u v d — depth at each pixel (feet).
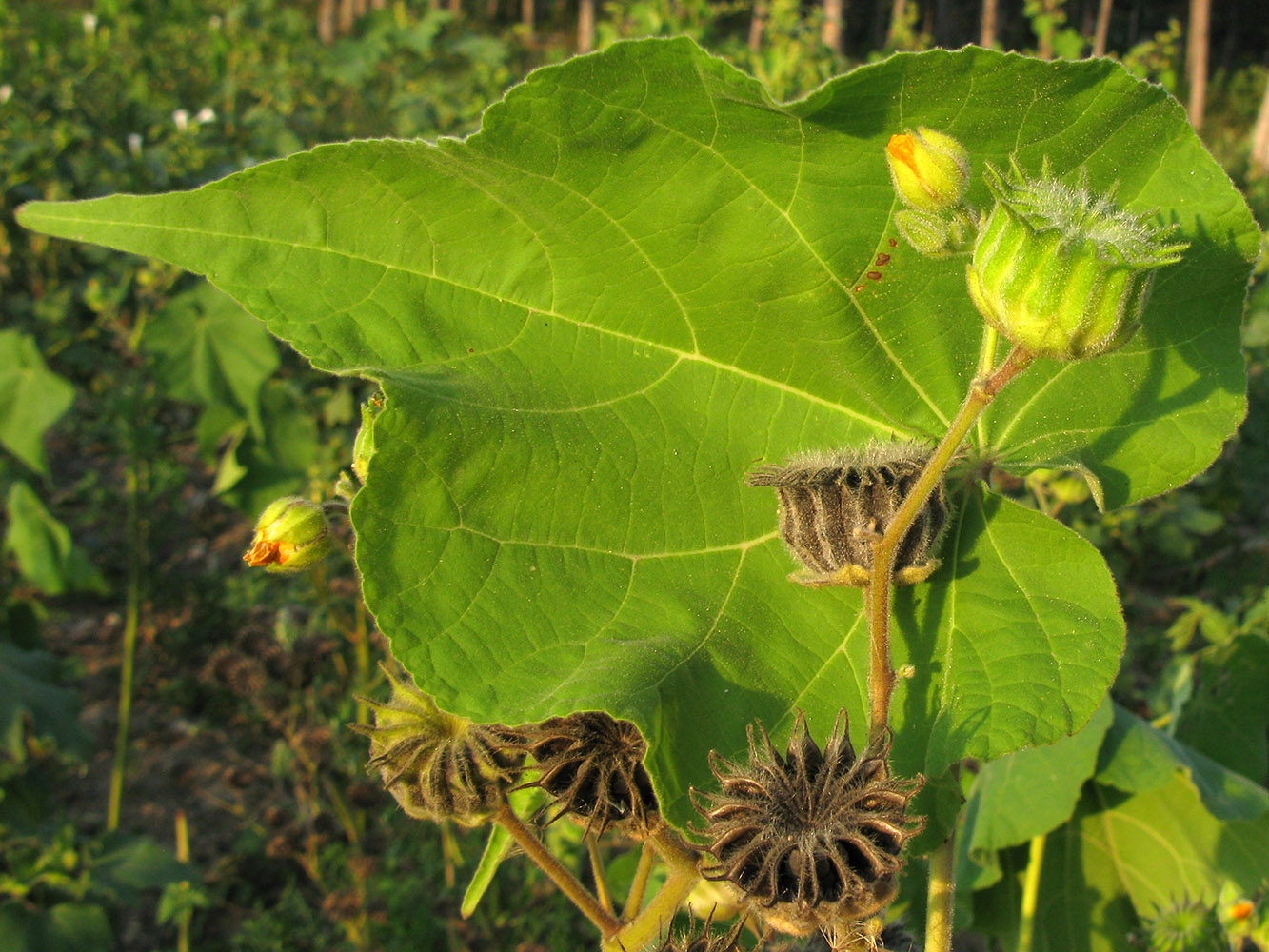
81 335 2.34
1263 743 1.06
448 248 0.40
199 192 0.39
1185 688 1.10
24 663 1.70
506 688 0.35
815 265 0.42
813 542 0.40
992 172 0.35
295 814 1.75
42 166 2.59
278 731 2.05
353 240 0.40
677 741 0.37
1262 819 0.93
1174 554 2.29
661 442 0.41
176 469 2.48
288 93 4.00
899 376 0.44
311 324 0.39
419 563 0.36
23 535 1.98
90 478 2.52
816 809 0.35
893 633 0.41
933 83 0.37
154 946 1.68
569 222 0.40
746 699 0.39
